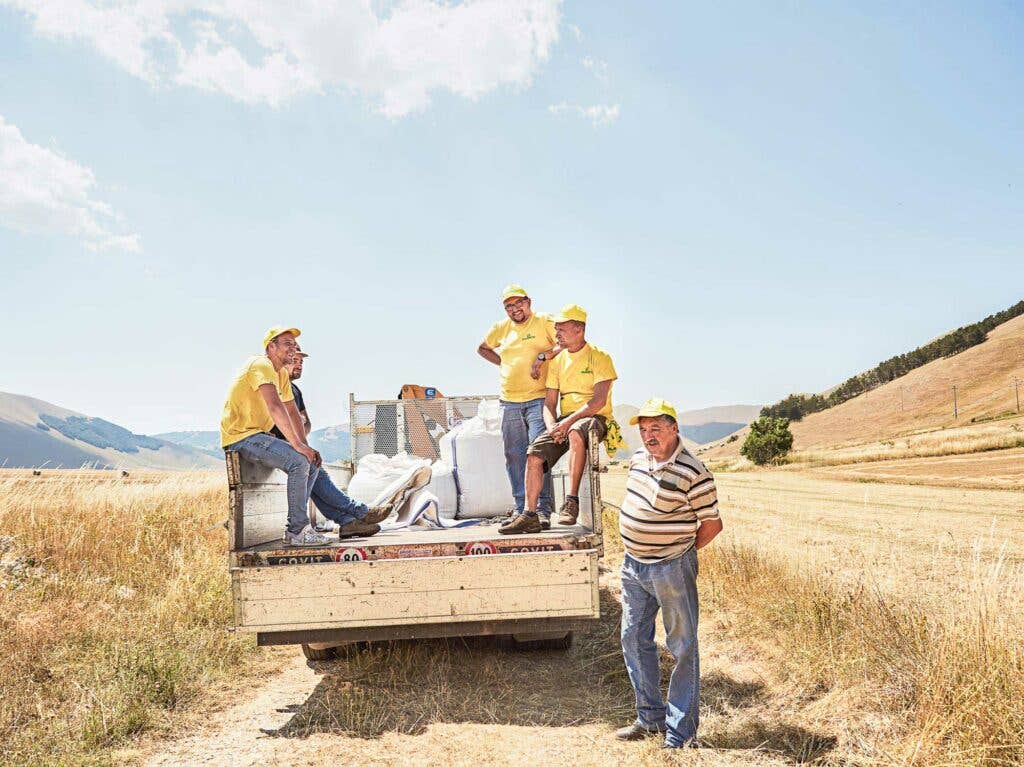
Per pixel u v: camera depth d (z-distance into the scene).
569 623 5.16
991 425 99.06
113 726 4.62
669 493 4.27
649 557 4.41
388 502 6.52
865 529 13.00
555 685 5.55
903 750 3.91
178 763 4.21
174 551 9.32
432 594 5.07
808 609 6.04
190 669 5.71
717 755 4.18
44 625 6.24
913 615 5.28
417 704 5.14
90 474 12.55
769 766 4.03
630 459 4.57
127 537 9.68
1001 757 3.68
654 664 4.58
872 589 6.25
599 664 6.02
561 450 6.03
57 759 4.20
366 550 5.10
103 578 8.13
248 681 5.79
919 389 182.50
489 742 4.46
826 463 58.97
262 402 5.56
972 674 4.06
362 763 4.18
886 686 4.67
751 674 5.54
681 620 4.39
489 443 7.48
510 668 5.93
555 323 5.93
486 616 5.07
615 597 8.53
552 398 6.23
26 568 8.02
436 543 5.12
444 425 9.45
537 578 5.11
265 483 5.88
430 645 6.46
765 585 7.20
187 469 14.93
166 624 6.65
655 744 4.32
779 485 31.69
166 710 5.02
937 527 13.37
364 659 6.10
